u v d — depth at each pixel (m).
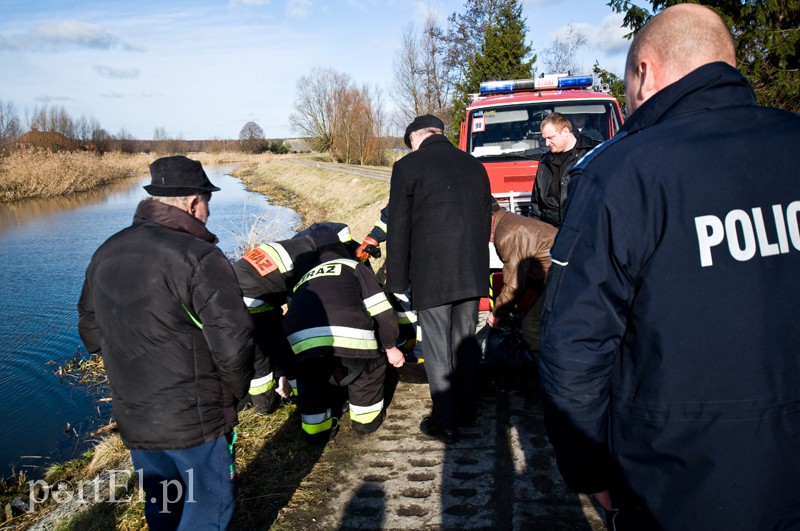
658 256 1.43
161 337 2.31
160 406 2.34
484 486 3.27
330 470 3.54
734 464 1.38
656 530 1.49
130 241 2.38
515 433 3.81
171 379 2.34
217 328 2.32
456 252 3.55
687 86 1.50
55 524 3.45
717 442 1.39
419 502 3.17
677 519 1.45
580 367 1.50
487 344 4.46
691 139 1.45
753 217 1.41
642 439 1.49
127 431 2.39
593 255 1.48
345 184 22.44
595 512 2.99
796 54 9.30
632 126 1.60
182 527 2.44
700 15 1.57
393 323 3.79
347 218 16.44
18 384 6.66
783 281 1.41
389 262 3.67
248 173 45.44
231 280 2.40
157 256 2.32
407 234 3.62
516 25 22.77
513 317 4.53
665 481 1.46
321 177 27.86
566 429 1.57
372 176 23.25
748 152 1.44
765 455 1.38
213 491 2.47
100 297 2.38
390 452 3.70
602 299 1.49
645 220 1.44
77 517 3.40
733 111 1.49
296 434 4.01
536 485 3.24
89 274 2.46
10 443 5.28
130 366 2.35
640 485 1.51
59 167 31.48
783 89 9.29
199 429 2.39
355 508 3.16
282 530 3.02
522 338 4.33
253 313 4.28
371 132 46.00
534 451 3.58
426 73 35.00
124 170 46.50
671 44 1.57
